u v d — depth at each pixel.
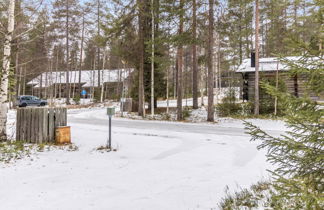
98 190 4.48
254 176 5.03
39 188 4.59
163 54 21.20
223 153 7.15
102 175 5.36
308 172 2.45
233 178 4.96
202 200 3.89
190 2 14.04
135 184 4.78
